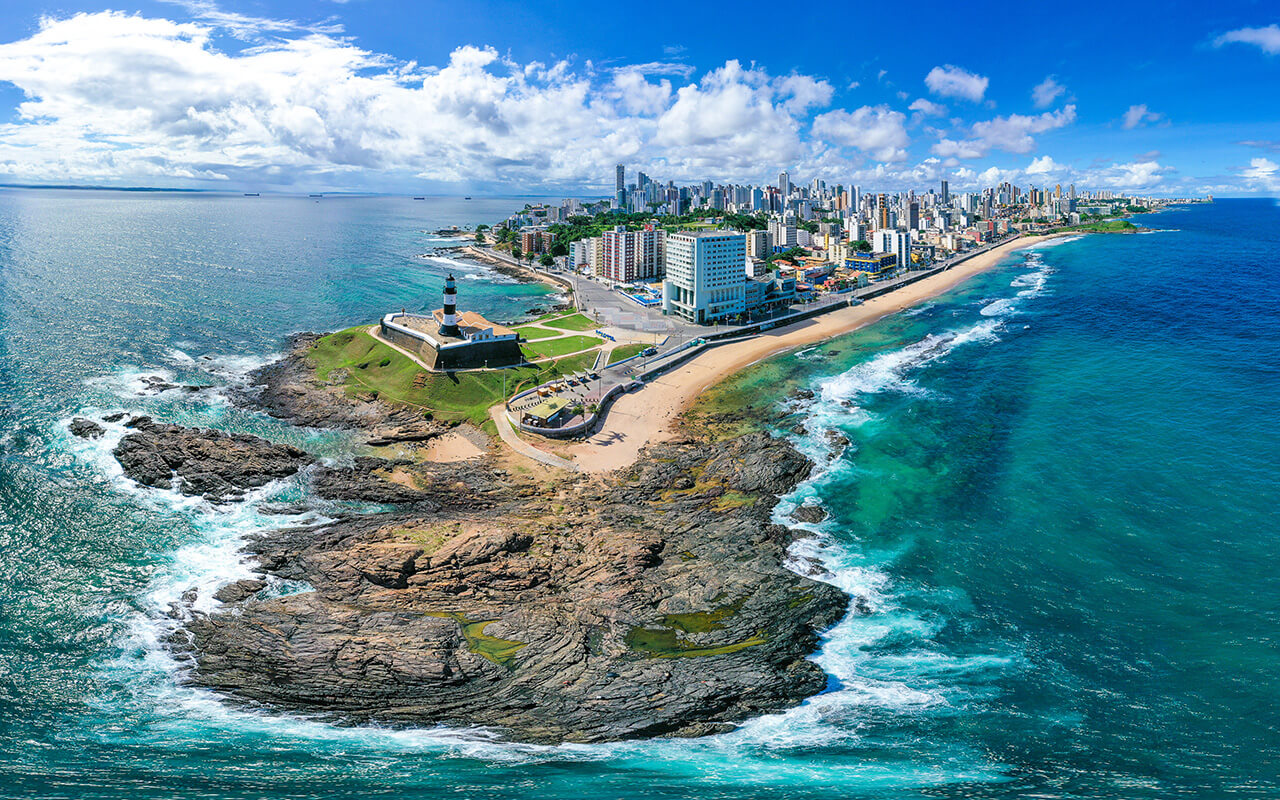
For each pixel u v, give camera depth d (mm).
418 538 112062
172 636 91125
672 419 166125
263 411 168125
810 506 124562
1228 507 116375
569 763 67438
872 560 109000
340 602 98438
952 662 87188
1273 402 156625
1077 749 71938
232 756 67875
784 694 82000
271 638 90250
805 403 173750
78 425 147875
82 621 93375
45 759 66938
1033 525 115938
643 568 105875
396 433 156625
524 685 82812
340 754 68750
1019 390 177875
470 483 135875
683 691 81438
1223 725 75125
